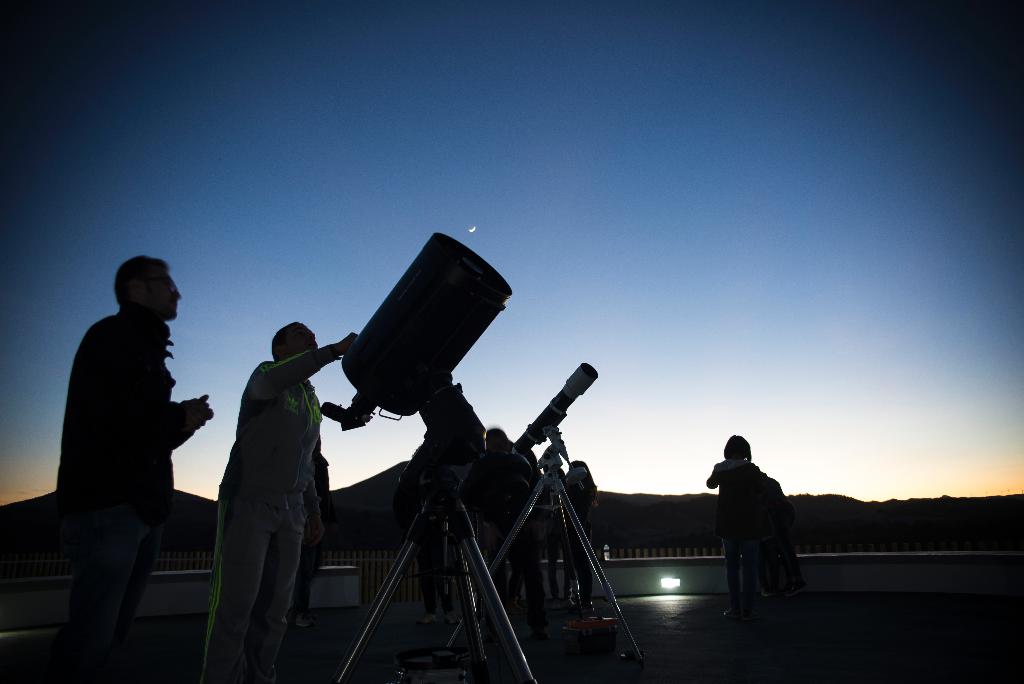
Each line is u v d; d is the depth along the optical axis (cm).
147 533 287
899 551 1207
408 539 258
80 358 279
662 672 467
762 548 1077
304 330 377
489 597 236
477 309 286
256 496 329
